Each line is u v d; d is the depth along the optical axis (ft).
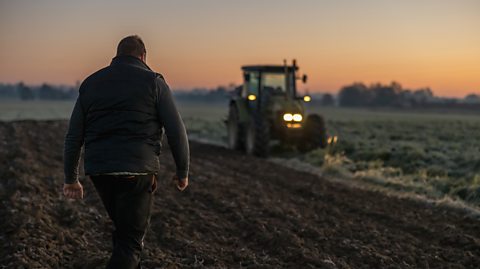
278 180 35.99
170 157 46.85
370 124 125.80
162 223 21.65
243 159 48.11
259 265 16.98
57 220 22.03
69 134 11.27
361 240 21.08
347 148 55.47
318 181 36.22
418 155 47.37
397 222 24.49
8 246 17.71
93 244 19.03
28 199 24.29
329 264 17.26
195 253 18.33
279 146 55.57
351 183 36.40
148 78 11.21
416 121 152.05
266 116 51.47
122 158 10.81
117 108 10.96
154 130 11.26
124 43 11.68
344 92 631.56
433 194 31.73
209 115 241.14
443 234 22.20
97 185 11.25
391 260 18.19
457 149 57.06
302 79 52.16
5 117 184.24
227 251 18.80
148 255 17.61
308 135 51.93
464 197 32.04
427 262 18.37
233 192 29.48
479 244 20.47
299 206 27.37
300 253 18.29
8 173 30.48
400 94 613.93
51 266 16.24
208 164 43.27
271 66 52.11
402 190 33.47
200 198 28.12
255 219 23.32
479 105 518.78
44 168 35.32
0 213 21.76
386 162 47.21
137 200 11.14
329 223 23.75
